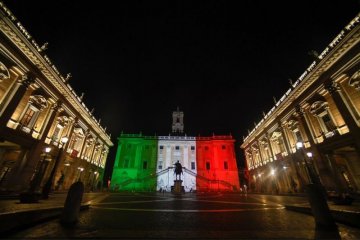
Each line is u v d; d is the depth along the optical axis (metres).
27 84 18.94
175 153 55.06
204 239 4.05
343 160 21.12
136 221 6.24
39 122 22.09
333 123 19.42
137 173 51.19
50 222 5.55
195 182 49.50
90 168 37.56
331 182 19.02
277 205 11.95
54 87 23.38
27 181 19.55
